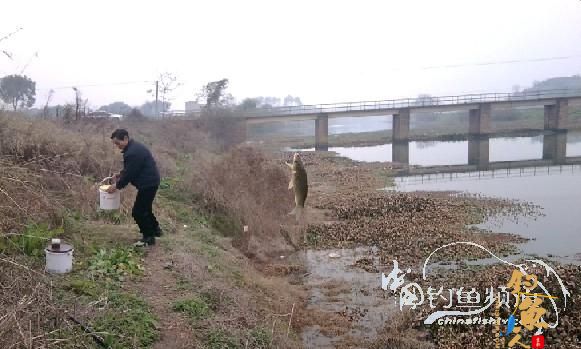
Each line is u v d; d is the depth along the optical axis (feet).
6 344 17.01
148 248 30.81
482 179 111.96
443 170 129.49
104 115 99.66
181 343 21.97
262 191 56.90
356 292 38.78
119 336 20.88
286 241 52.29
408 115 203.31
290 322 30.27
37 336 17.56
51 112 72.23
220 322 24.85
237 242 47.39
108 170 43.86
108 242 30.35
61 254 24.23
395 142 205.16
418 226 60.95
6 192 25.49
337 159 148.66
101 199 30.12
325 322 32.53
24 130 40.65
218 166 56.90
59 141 42.60
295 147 196.75
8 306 19.10
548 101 218.79
